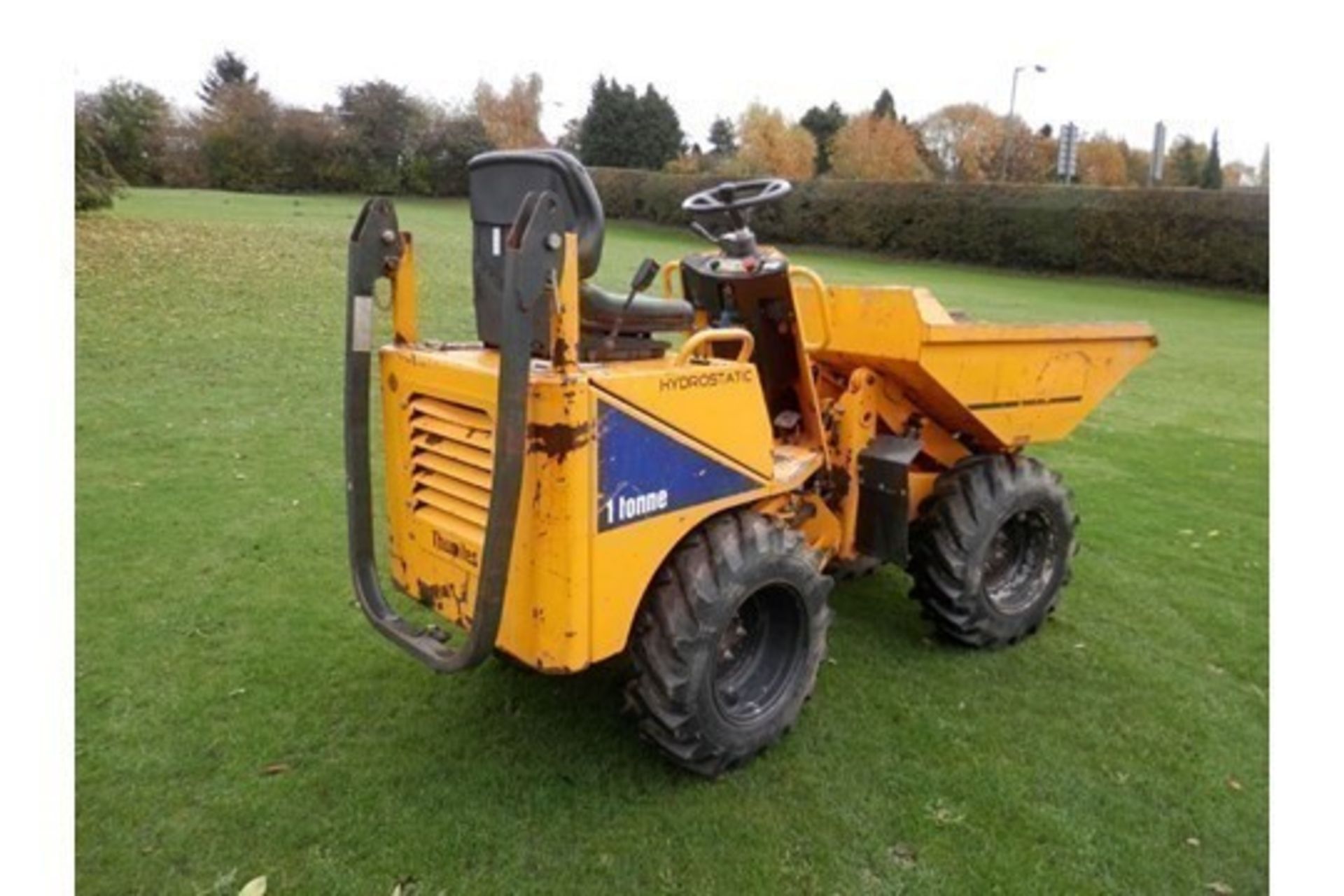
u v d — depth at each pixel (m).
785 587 2.99
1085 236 22.31
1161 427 8.47
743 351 2.97
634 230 29.44
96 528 4.81
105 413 6.89
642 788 2.91
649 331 2.90
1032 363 3.76
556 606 2.49
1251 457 7.44
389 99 34.34
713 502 2.83
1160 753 3.21
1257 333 15.10
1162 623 4.27
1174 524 5.70
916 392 3.68
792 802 2.87
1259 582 4.79
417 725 3.21
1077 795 2.96
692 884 2.52
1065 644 4.03
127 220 15.46
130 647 3.66
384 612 2.89
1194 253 21.05
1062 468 6.99
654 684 2.77
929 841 2.72
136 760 2.97
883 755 3.14
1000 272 23.45
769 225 27.41
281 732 3.15
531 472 2.46
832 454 3.62
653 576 2.80
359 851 2.61
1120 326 4.04
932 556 3.76
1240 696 3.63
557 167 2.40
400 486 3.03
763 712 3.01
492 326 2.72
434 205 30.88
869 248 25.92
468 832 2.69
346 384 2.86
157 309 10.30
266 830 2.68
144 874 2.51
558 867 2.57
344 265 13.81
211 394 7.55
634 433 2.55
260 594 4.14
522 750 3.09
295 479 5.64
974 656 3.88
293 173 33.12
